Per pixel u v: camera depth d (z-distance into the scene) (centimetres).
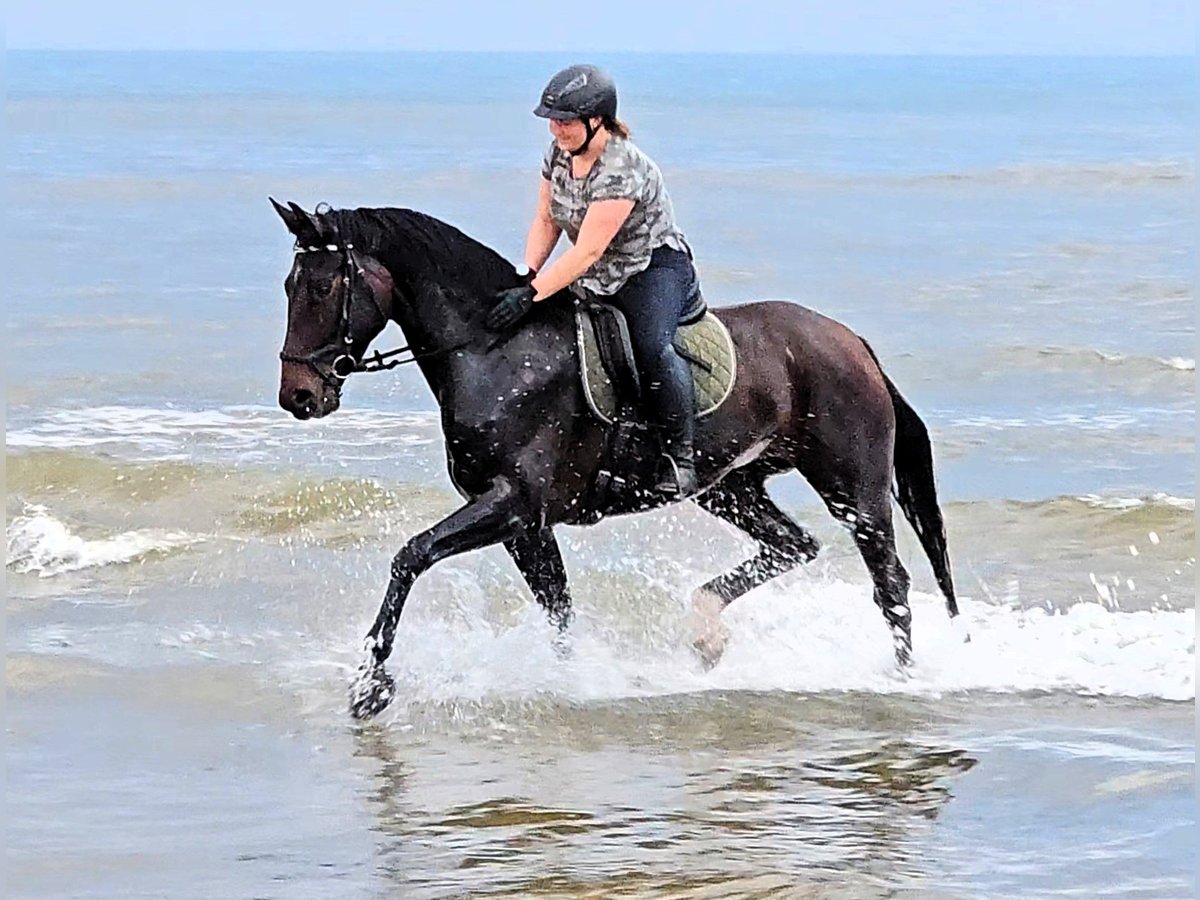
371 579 1184
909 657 971
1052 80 16112
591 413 888
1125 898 667
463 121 7069
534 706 921
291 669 983
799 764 833
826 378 936
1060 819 757
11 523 1291
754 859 706
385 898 666
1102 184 4338
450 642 1013
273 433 1625
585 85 857
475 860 706
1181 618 1091
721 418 907
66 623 1073
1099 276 2712
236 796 786
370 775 816
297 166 4569
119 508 1374
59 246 2938
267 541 1283
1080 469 1511
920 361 2003
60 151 5100
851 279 2697
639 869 695
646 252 882
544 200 909
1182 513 1338
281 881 685
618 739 873
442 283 875
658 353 880
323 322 854
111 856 712
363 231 864
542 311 891
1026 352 2027
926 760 838
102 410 1709
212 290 2480
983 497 1415
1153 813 764
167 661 995
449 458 898
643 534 1273
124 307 2314
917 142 5925
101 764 829
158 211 3497
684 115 7838
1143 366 1952
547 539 939
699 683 964
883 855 712
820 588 1140
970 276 2723
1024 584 1183
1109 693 952
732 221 3462
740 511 985
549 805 774
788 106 9044
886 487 958
